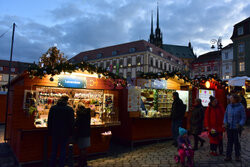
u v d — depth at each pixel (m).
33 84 5.52
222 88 10.94
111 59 59.00
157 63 57.19
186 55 89.81
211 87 10.29
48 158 5.17
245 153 5.45
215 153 5.36
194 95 9.30
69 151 4.74
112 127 7.88
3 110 12.67
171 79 8.98
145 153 5.93
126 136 7.14
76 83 6.17
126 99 7.29
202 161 4.88
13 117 4.88
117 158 5.57
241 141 6.79
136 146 7.09
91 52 66.00
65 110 4.50
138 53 53.94
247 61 33.62
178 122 6.49
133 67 54.41
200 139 6.36
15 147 5.44
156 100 7.71
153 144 7.28
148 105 7.67
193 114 6.04
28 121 5.02
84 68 5.94
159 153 5.83
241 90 11.85
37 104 5.31
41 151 5.14
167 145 6.91
